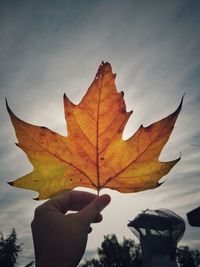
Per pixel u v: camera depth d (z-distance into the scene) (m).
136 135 0.20
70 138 0.20
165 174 0.20
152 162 0.20
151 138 0.20
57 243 0.24
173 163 0.20
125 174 0.20
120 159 0.20
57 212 0.27
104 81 0.20
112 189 0.20
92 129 0.20
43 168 0.20
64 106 0.20
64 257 0.24
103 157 0.20
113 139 0.20
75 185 0.20
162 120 0.20
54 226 0.25
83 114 0.20
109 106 0.20
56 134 0.20
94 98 0.20
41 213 0.27
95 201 0.27
